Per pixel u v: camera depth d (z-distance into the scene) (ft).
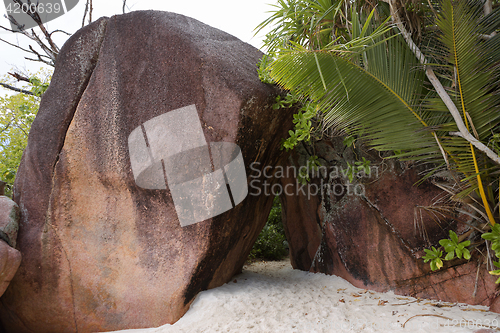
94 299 11.99
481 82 8.61
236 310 10.88
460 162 9.28
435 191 11.61
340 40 11.29
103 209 12.69
